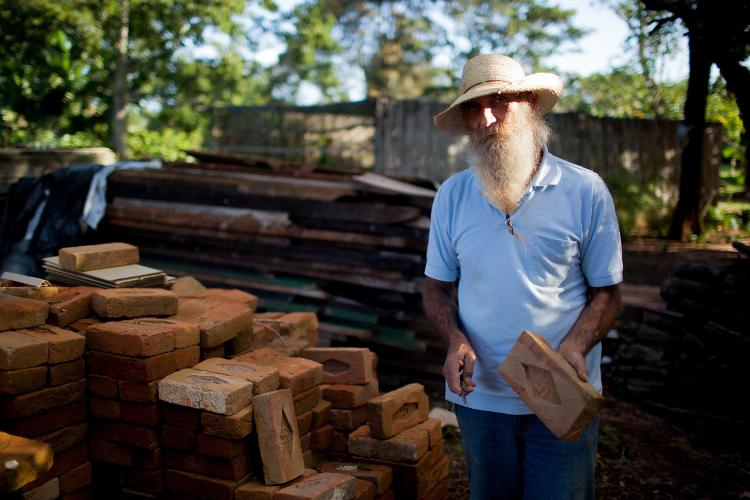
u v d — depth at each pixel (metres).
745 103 6.16
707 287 5.12
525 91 2.33
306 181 5.45
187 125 23.66
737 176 20.67
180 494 2.47
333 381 3.07
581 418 1.96
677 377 5.19
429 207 4.92
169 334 2.50
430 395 5.11
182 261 5.76
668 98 19.83
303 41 29.89
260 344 3.24
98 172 6.01
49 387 2.38
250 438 2.45
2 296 2.64
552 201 2.21
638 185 16.22
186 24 21.52
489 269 2.26
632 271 10.63
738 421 4.61
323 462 2.91
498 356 2.29
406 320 5.03
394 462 2.80
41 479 2.36
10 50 17.56
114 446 2.52
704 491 3.85
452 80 35.28
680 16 6.46
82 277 3.01
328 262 5.16
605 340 6.04
